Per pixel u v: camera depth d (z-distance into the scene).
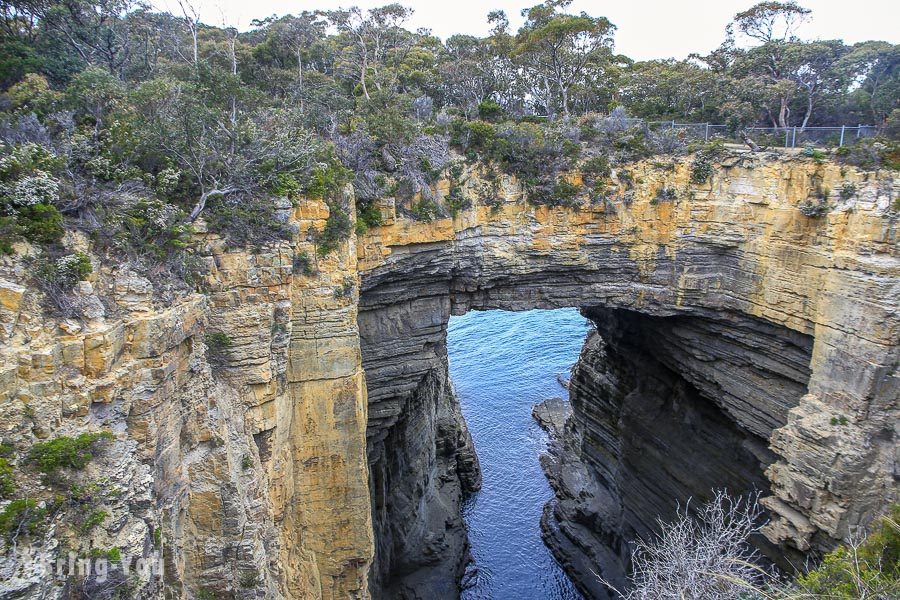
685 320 31.83
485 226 29.72
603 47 47.78
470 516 43.38
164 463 13.29
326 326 20.78
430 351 31.77
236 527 15.39
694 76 44.66
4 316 10.33
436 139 29.31
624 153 30.53
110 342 11.52
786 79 38.47
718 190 28.67
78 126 18.70
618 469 38.34
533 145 29.61
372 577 29.86
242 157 18.03
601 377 40.72
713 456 32.03
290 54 44.34
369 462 30.44
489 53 51.00
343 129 28.25
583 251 30.52
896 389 22.39
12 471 9.65
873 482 22.80
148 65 29.27
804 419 24.59
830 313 24.25
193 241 16.31
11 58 22.95
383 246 26.47
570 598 35.91
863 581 13.66
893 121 28.20
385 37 50.28
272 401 18.41
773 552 27.19
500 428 54.66
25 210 11.88
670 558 19.11
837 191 24.23
